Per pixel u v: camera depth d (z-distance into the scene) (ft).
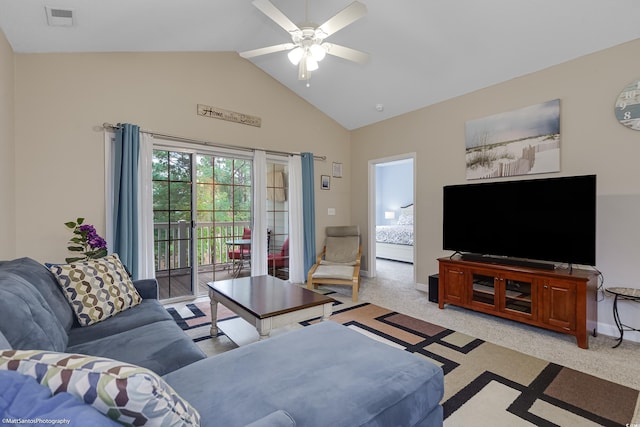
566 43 9.37
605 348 8.23
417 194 14.52
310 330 5.69
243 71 14.14
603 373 7.00
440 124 13.60
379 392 3.76
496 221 10.69
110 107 10.87
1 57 8.24
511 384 6.59
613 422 5.42
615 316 8.75
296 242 15.56
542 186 9.62
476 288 10.63
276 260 15.69
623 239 8.95
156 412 2.21
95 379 2.13
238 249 15.43
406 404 3.82
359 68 12.92
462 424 5.38
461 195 11.68
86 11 8.07
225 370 4.24
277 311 7.03
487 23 9.39
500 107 11.60
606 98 9.21
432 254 13.92
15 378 2.10
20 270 5.51
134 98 11.35
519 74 11.00
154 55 11.81
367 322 10.22
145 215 11.27
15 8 7.42
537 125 10.61
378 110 15.49
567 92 9.97
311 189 16.12
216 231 14.70
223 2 9.55
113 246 10.63
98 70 10.66
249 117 14.32
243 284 9.52
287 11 10.51
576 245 8.93
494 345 8.45
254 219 14.29
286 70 14.42
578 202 8.90
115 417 2.13
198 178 13.96
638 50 8.64
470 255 11.53
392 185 29.01
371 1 9.64
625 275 8.92
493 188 10.78
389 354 4.74
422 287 14.30
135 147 10.89
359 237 16.39
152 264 11.37
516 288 9.63
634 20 8.22
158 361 4.79
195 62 12.78
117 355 4.94
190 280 13.00
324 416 3.31
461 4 9.00
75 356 2.39
